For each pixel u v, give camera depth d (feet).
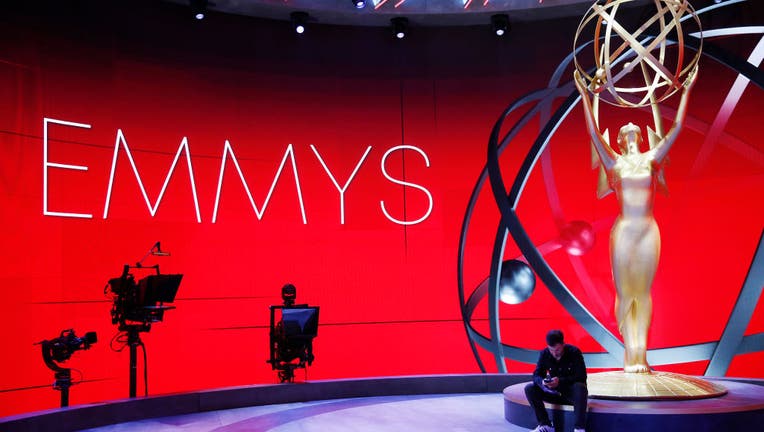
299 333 28.84
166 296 26.20
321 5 36.24
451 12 36.81
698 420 19.36
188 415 25.50
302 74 37.47
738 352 26.94
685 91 22.18
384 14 36.94
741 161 34.22
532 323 36.04
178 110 34.91
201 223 34.55
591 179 36.37
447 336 36.29
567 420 20.48
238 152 35.86
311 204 36.42
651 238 21.85
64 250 30.81
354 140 37.35
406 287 36.50
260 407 27.09
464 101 38.06
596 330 27.14
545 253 33.81
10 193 29.53
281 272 35.47
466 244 36.81
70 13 32.45
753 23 35.09
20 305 29.30
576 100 29.99
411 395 29.32
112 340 29.94
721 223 34.27
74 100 32.04
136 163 33.47
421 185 37.32
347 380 29.14
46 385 29.73
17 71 30.48
